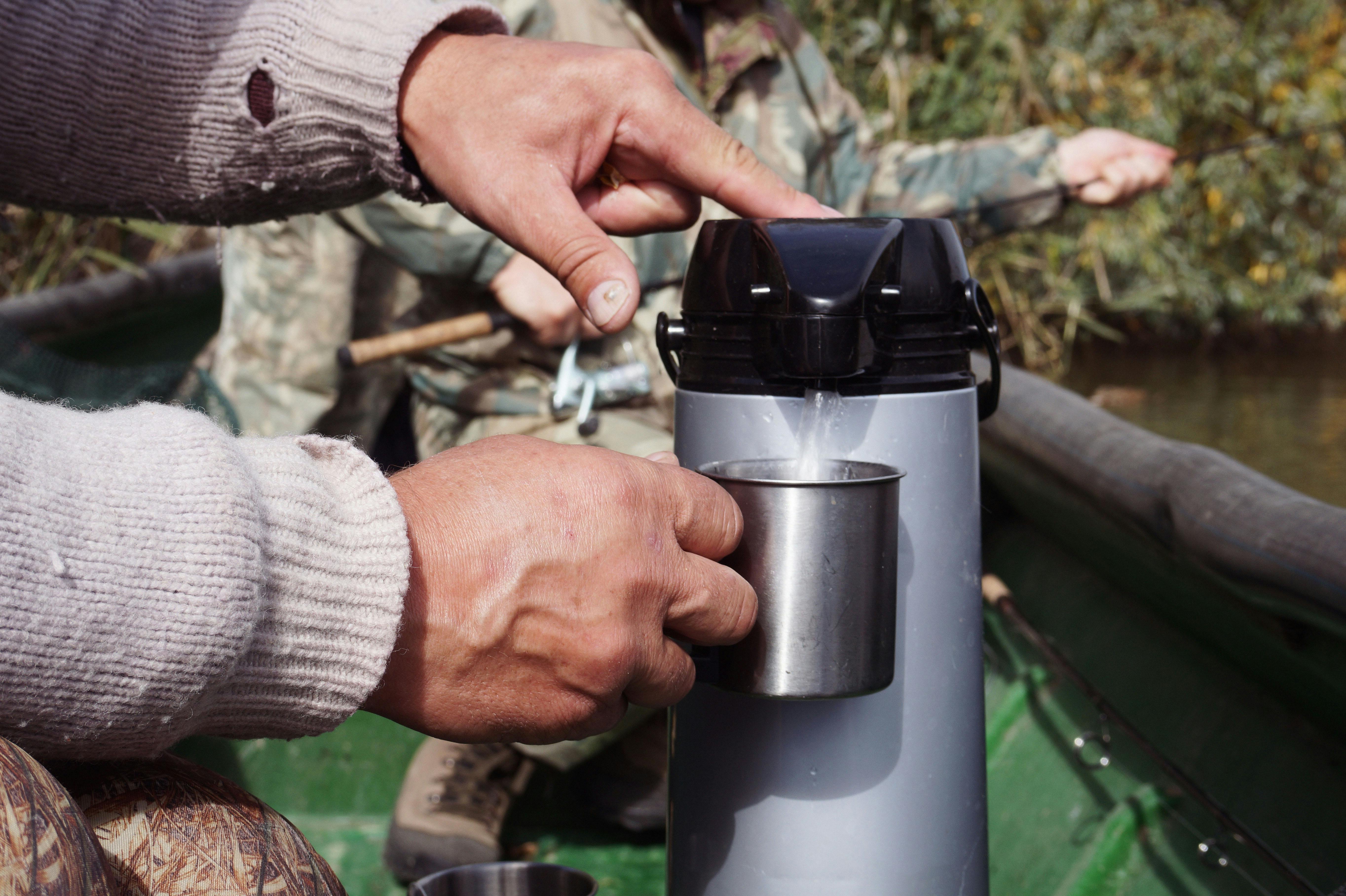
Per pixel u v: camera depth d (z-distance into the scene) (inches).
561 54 30.4
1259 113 166.9
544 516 23.0
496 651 23.0
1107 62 167.6
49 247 124.0
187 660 18.6
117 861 19.0
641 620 23.4
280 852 20.5
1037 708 57.8
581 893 27.5
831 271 26.4
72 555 17.8
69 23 32.0
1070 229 159.6
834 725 27.9
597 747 59.7
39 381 64.7
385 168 31.6
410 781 60.2
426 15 30.9
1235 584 40.4
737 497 24.8
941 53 164.1
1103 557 57.4
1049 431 59.5
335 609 20.9
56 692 17.8
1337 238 167.0
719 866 29.2
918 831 28.4
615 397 66.1
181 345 111.0
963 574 29.0
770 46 72.2
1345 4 169.2
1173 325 166.7
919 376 28.1
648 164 31.0
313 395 77.7
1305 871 37.2
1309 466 74.6
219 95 32.0
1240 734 44.3
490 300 69.5
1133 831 44.8
